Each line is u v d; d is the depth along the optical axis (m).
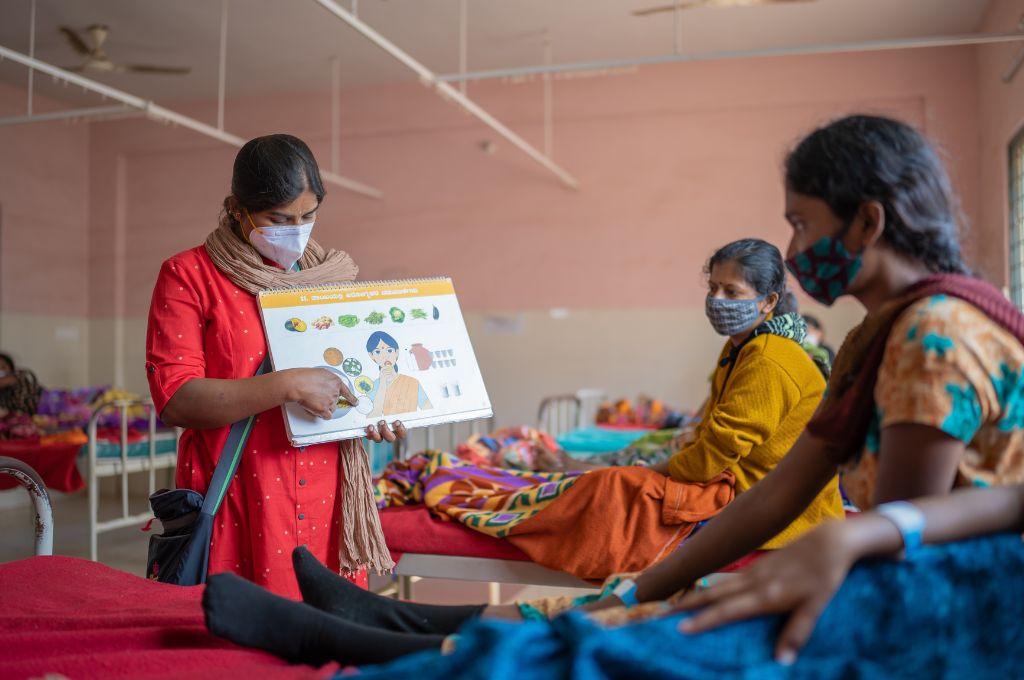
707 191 8.08
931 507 1.01
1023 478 1.09
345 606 1.42
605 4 6.75
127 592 1.71
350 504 2.19
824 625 0.98
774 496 1.34
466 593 4.50
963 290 1.08
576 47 7.74
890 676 0.96
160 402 1.95
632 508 2.72
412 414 2.24
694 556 1.36
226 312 2.08
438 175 8.83
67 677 1.22
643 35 7.44
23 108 8.79
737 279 2.69
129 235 9.56
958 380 1.03
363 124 8.95
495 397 8.62
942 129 7.36
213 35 7.38
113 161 9.55
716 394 2.89
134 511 7.32
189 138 9.30
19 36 7.40
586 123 8.42
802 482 1.32
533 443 3.85
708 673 0.90
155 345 2.02
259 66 8.23
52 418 6.66
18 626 1.47
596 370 8.36
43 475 5.37
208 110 9.30
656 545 2.67
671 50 7.84
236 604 1.31
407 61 5.04
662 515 2.70
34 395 6.76
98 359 9.52
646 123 8.25
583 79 8.37
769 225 7.91
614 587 1.40
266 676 1.20
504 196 8.65
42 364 8.98
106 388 7.82
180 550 2.02
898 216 1.12
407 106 8.84
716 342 8.07
